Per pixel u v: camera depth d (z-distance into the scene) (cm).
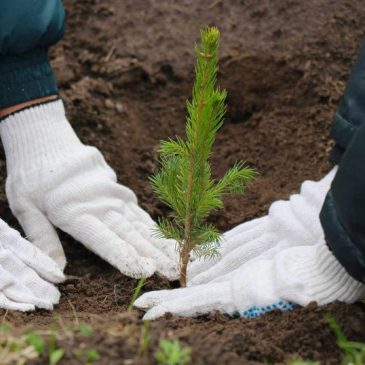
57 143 579
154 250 560
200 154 469
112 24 789
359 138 421
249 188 670
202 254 514
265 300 456
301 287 453
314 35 761
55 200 560
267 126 719
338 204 427
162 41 775
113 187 576
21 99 573
